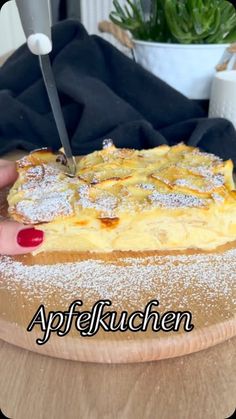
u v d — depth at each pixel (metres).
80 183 0.36
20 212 0.32
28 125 0.49
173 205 0.33
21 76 0.54
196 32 0.49
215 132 0.47
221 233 0.34
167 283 0.29
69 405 0.23
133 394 0.23
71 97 0.49
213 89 0.49
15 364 0.25
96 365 0.25
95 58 0.52
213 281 0.29
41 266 0.31
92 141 0.47
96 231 0.33
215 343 0.26
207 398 0.23
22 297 0.28
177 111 0.51
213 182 0.35
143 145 0.47
